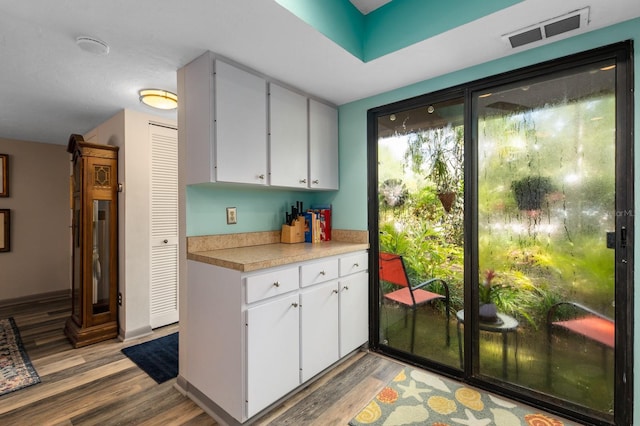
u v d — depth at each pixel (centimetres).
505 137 190
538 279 180
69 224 429
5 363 231
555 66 171
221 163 176
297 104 227
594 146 162
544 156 177
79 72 198
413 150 230
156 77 206
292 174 221
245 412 156
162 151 298
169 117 296
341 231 266
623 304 155
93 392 194
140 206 282
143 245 284
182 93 192
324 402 182
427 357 224
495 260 194
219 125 175
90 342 264
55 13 138
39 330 299
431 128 221
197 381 184
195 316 186
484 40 167
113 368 223
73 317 292
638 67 148
